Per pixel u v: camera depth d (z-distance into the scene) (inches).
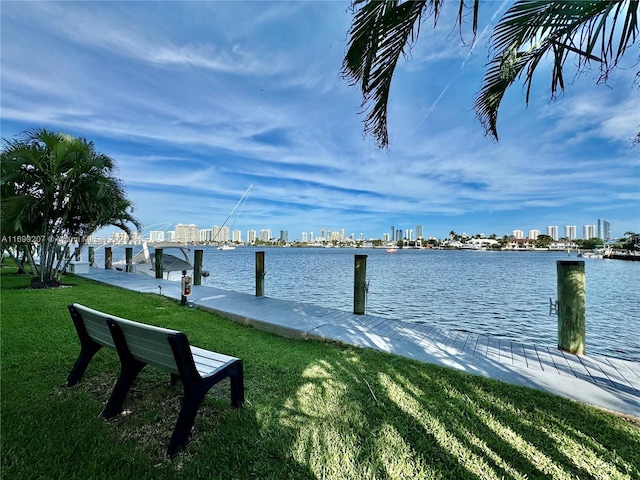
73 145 295.4
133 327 71.8
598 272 909.8
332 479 59.6
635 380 111.0
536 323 286.4
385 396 94.5
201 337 155.1
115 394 80.7
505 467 64.3
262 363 121.1
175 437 66.2
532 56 111.3
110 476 58.7
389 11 81.8
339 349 142.7
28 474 58.3
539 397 95.6
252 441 70.5
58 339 139.7
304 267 940.0
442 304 369.4
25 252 347.9
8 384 95.3
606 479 61.5
